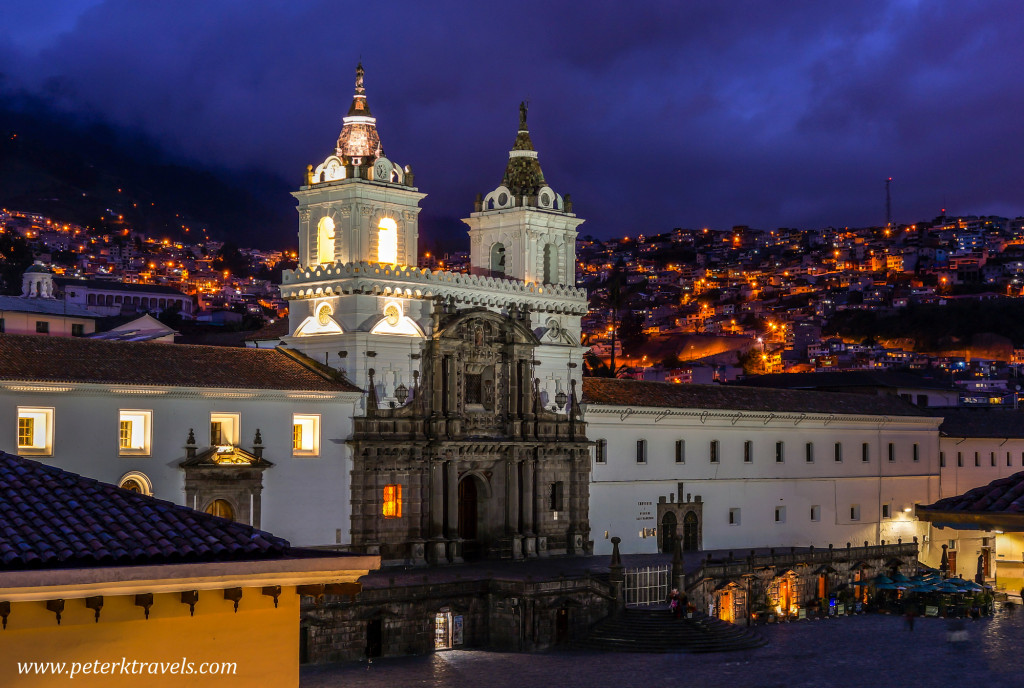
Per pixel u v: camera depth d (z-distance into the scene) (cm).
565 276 10125
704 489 10800
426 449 8825
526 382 9444
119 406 7331
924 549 12988
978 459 13925
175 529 2923
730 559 9306
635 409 10144
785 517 11538
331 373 8650
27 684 2609
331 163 8962
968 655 7962
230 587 2802
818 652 8012
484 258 10088
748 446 11262
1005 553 12900
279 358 8569
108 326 14062
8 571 2534
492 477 9338
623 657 7625
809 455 11856
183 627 2811
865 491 12425
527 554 9300
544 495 9494
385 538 8600
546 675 6925
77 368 7225
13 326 12850
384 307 8750
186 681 2803
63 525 2839
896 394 14175
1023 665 7606
